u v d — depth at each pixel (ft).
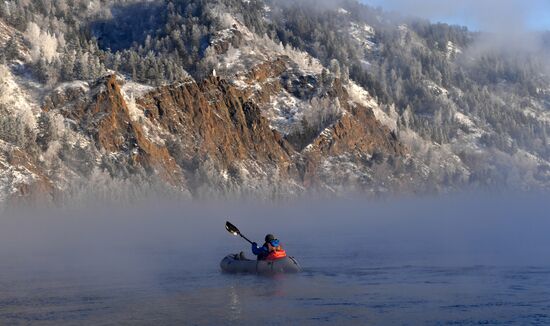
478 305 89.45
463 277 112.57
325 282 109.19
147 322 83.46
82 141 536.01
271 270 117.60
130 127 564.71
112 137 551.59
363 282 108.99
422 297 95.40
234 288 104.47
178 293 101.19
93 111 566.77
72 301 96.73
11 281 116.98
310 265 131.03
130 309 90.58
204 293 100.89
